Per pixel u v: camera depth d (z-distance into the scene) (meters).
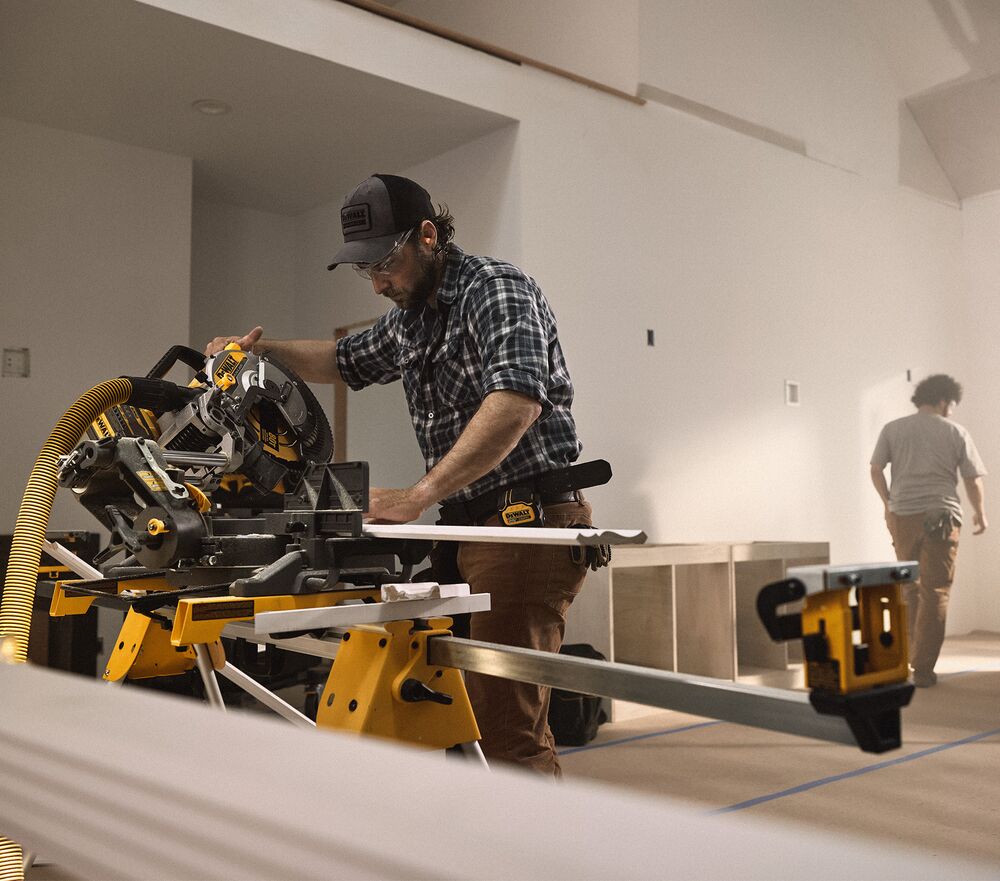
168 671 1.67
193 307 5.27
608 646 3.70
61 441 1.31
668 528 4.63
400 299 1.83
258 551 1.32
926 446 4.71
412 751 0.41
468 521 1.80
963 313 6.34
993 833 2.35
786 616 0.74
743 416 5.02
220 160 4.75
